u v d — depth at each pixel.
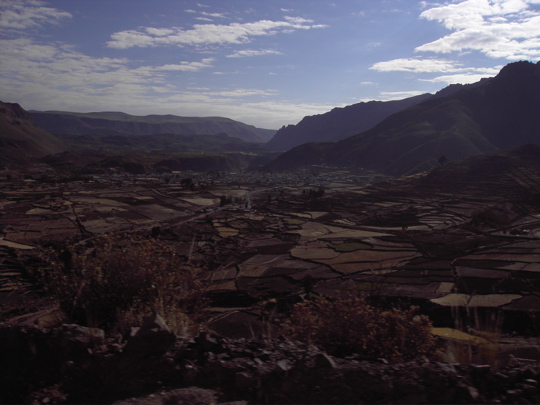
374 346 5.27
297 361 4.16
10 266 38.44
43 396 4.01
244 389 3.98
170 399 3.87
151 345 4.37
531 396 3.68
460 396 3.72
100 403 3.91
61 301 6.33
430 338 5.45
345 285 37.03
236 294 34.97
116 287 6.39
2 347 4.38
